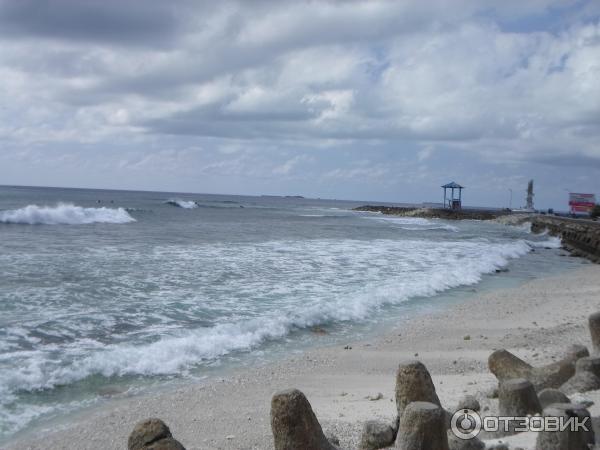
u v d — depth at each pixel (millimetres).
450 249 31344
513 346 11289
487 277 22219
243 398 8391
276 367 9969
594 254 32312
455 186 97625
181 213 60875
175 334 11414
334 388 8852
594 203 72688
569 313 14883
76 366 9227
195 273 18594
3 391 8148
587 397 6094
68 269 17969
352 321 13672
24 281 15672
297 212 89188
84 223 37969
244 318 12945
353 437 6211
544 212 93812
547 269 26172
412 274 20609
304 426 4715
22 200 73500
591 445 4605
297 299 15234
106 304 13633
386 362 10406
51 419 7422
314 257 24516
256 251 25891
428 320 14016
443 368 9836
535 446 4621
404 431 4559
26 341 10453
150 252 23500
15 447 6605
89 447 6656
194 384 8992
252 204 127125
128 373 9281
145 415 7633
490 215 86188
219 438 6770
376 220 70688
